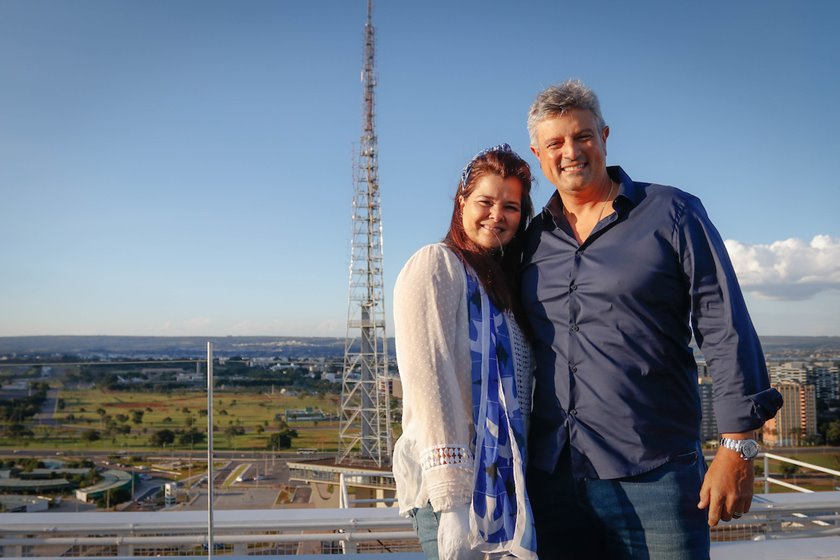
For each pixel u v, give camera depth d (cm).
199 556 436
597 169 289
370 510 487
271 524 462
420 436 252
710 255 264
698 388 286
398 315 269
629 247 274
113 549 456
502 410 262
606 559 297
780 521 516
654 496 267
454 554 242
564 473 282
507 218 284
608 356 274
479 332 269
